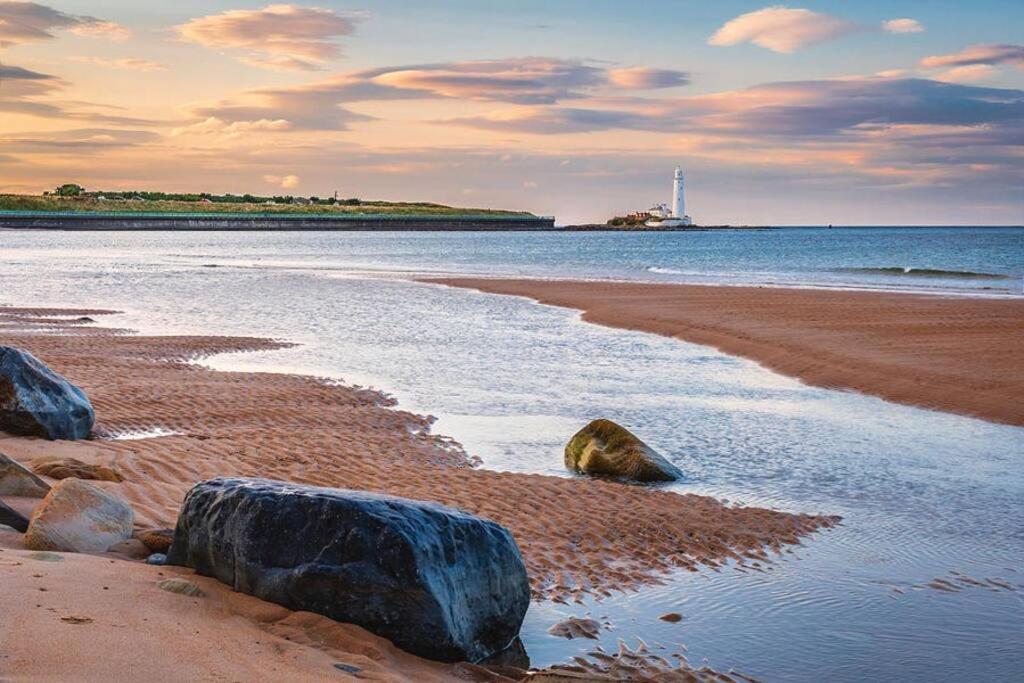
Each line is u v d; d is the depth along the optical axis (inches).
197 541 279.7
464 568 272.5
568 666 278.1
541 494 473.4
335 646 245.0
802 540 414.9
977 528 436.8
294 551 261.9
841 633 312.0
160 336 1088.2
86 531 297.9
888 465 557.0
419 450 569.6
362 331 1194.0
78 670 189.9
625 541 405.4
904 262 3176.7
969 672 284.4
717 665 284.7
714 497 484.1
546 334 1175.0
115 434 562.3
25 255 3348.9
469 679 251.3
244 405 674.8
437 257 3572.8
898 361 898.7
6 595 227.1
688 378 865.5
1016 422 680.4
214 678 199.2
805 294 1665.8
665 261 3292.3
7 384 502.3
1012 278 2249.0
